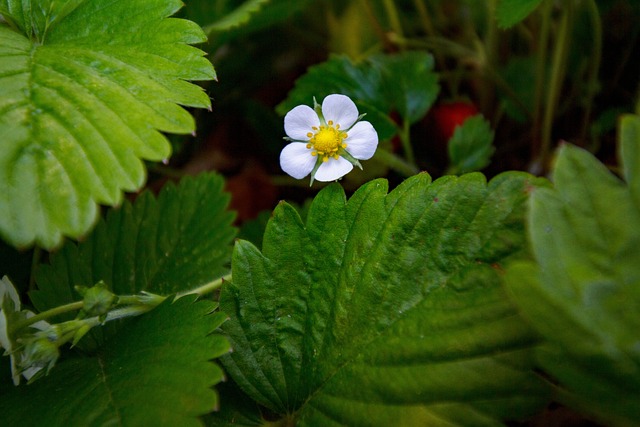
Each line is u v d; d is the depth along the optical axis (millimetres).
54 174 213
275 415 230
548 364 205
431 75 275
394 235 220
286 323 226
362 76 272
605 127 276
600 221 206
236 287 226
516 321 211
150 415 212
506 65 302
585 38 288
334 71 271
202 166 316
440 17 321
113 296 222
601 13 285
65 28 234
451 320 214
